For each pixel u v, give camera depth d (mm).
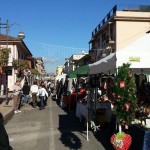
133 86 8164
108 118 14094
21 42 51250
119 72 8250
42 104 25109
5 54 25141
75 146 10984
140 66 9102
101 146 10891
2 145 5184
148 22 46000
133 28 45906
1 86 40688
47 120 18047
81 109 16109
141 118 9352
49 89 45969
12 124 16641
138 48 9156
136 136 8984
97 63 11953
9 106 24688
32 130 14578
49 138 12578
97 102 14242
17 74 46844
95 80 13562
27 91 28781
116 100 8188
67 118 18828
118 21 45719
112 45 47375
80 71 18469
